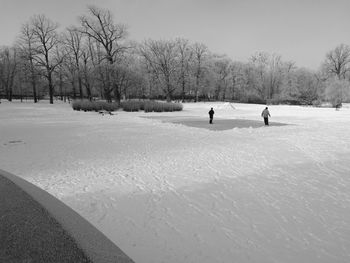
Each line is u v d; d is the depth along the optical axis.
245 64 85.44
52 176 8.52
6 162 10.30
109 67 46.59
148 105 41.03
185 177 8.40
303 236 4.94
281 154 11.44
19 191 6.77
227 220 5.56
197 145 13.69
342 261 4.23
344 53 79.06
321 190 7.16
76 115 32.47
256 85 81.94
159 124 23.55
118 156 11.29
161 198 6.74
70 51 56.06
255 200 6.55
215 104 60.09
